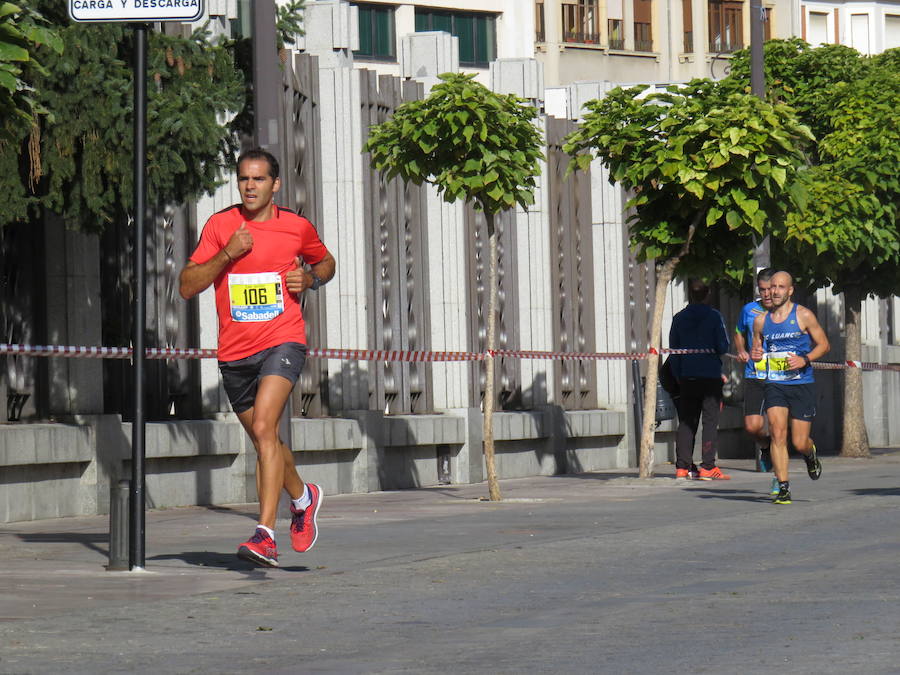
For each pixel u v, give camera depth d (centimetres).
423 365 5919
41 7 3400
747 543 3266
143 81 2772
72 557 3047
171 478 4494
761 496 4650
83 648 2028
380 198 5706
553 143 6812
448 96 4419
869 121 7238
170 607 2373
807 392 4350
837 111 7356
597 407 7206
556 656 1967
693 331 5744
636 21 17075
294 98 5206
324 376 5372
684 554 3075
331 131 5403
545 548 3180
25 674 1853
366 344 5444
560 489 5262
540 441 6600
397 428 5575
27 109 2889
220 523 3891
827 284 7631
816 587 2580
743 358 4391
